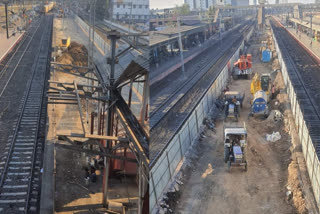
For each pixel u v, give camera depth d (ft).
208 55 176.24
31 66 139.03
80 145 47.11
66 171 59.26
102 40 95.04
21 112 85.97
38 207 50.49
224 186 59.06
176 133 65.57
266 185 58.95
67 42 156.04
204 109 89.86
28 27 252.01
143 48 50.78
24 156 64.80
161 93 90.89
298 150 66.18
